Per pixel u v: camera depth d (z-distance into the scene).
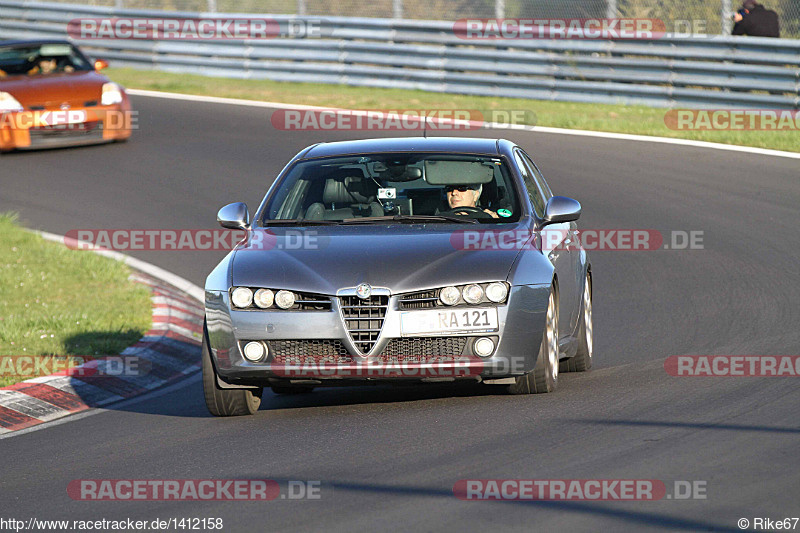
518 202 25.78
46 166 61.12
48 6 93.38
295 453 20.64
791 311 32.66
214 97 78.25
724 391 23.64
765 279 37.22
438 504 16.78
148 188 55.72
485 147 27.77
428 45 76.69
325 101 74.62
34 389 27.69
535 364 23.27
